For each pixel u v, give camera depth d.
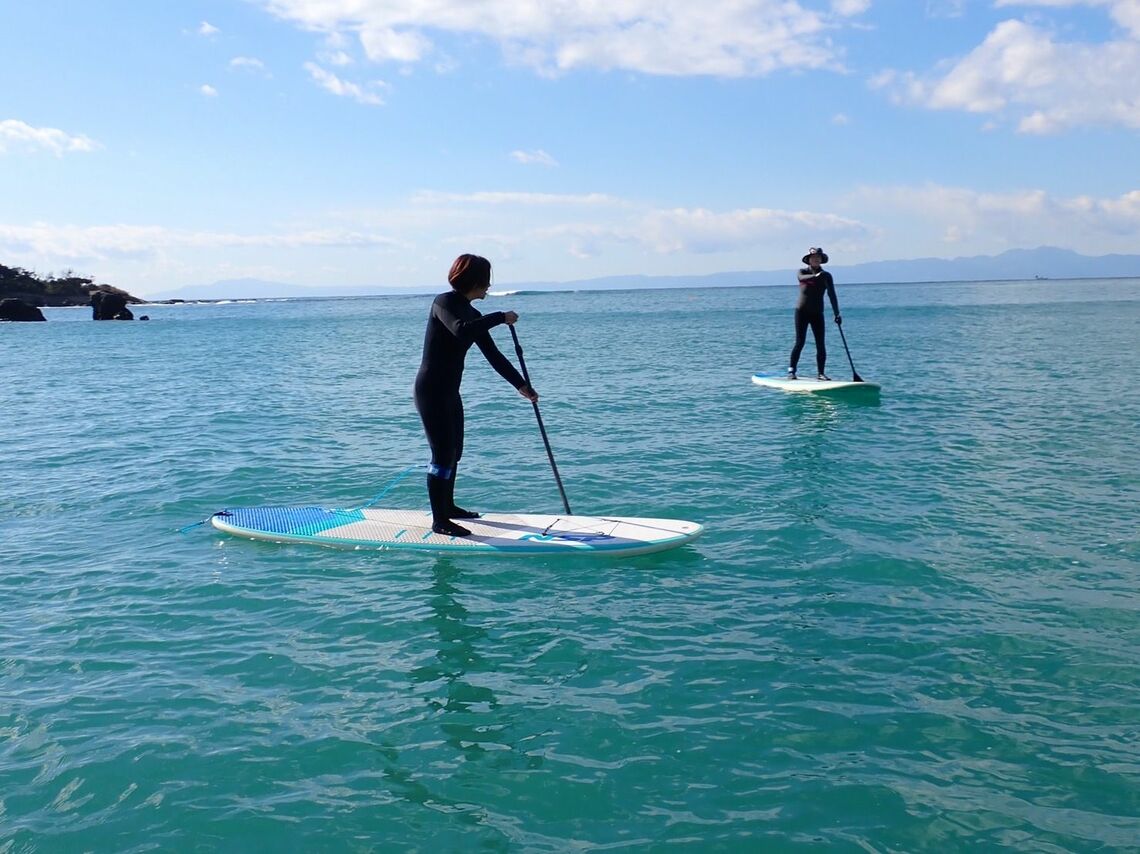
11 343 41.28
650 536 6.77
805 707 4.18
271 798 3.51
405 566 6.44
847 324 39.25
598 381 18.06
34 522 7.73
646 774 3.64
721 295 151.12
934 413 12.68
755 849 3.15
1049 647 4.77
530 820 3.35
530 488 8.68
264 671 4.68
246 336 44.56
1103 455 9.55
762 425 11.98
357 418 13.54
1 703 4.34
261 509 7.77
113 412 14.85
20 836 3.27
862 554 6.38
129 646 5.03
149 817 3.38
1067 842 3.16
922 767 3.66
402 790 3.56
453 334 6.67
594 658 4.79
